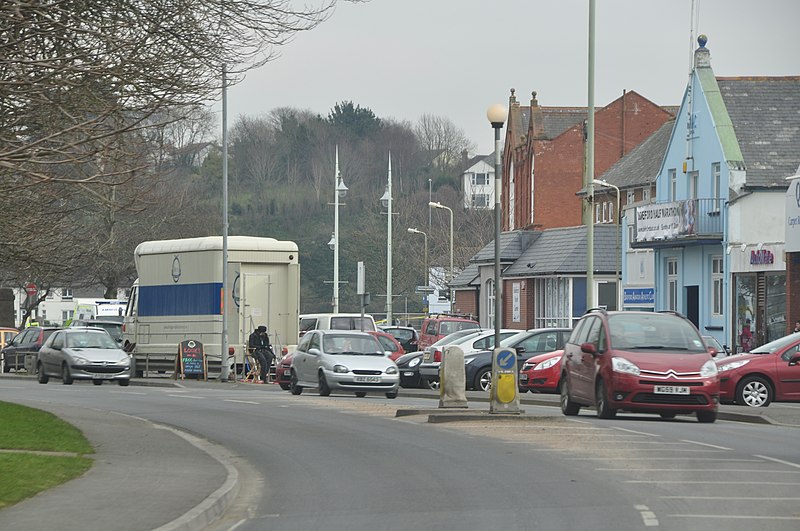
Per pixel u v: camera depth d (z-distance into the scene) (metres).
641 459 39.56
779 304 103.25
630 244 127.31
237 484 34.94
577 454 41.28
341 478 37.34
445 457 41.69
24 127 39.91
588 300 83.06
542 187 189.62
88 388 89.31
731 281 109.44
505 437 47.62
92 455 41.72
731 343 109.00
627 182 156.38
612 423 53.62
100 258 148.62
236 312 98.94
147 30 38.09
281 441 49.06
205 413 63.00
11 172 38.50
